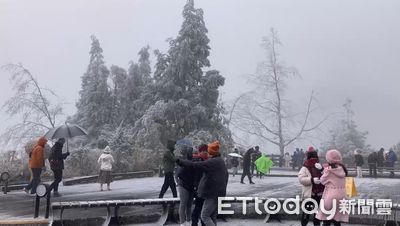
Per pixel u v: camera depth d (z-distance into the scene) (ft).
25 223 33.53
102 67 130.72
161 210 41.55
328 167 30.68
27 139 110.63
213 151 29.12
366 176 95.30
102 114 126.11
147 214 38.99
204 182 28.71
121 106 128.67
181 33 117.29
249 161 69.97
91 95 127.85
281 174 95.30
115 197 49.70
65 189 58.44
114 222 36.27
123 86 128.88
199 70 116.06
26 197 49.75
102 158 57.57
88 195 51.65
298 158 120.78
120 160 83.56
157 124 101.35
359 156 90.84
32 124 114.52
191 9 118.32
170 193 53.78
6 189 53.62
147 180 74.43
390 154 102.53
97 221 36.09
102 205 34.91
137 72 130.82
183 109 107.76
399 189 62.90
